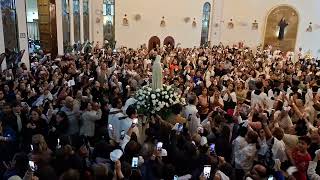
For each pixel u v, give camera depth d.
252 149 4.63
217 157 4.32
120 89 7.95
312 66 13.43
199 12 22.61
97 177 3.49
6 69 8.62
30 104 6.67
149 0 20.92
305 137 4.98
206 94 7.13
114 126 5.35
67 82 7.41
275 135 4.82
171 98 5.92
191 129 5.88
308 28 22.80
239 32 23.92
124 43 20.81
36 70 9.14
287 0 22.73
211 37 23.72
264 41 23.72
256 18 23.52
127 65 10.65
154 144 4.57
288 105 6.57
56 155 3.96
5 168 4.54
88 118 5.81
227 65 12.75
